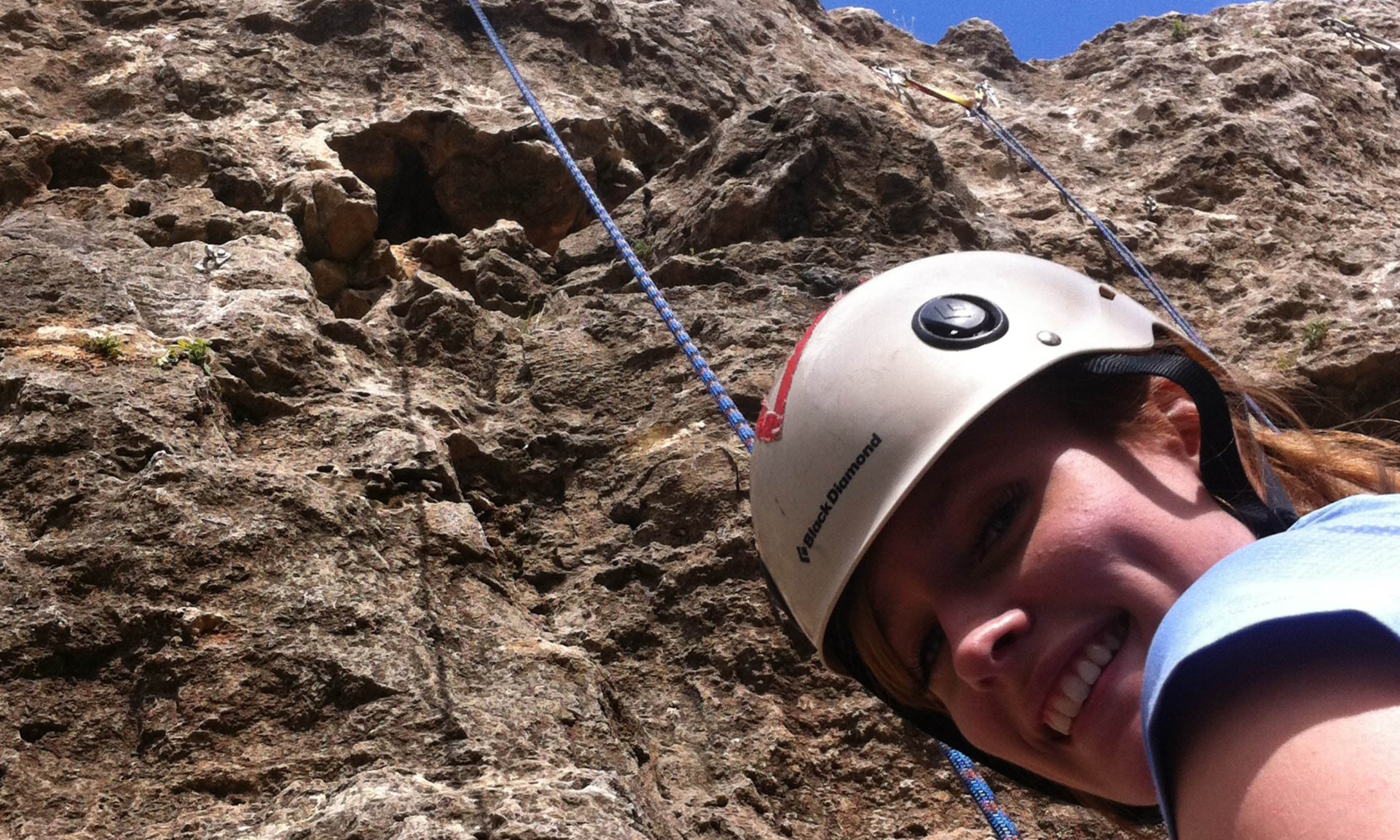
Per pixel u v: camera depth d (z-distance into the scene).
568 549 5.03
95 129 7.47
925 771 4.15
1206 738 0.68
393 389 5.39
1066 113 11.18
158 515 3.77
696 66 10.39
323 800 3.05
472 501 5.07
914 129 8.22
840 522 1.25
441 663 3.68
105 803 3.05
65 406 4.18
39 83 7.86
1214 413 1.05
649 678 4.45
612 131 8.89
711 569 4.69
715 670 4.43
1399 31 12.91
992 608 1.03
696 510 4.94
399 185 8.33
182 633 3.45
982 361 1.16
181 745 3.20
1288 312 7.89
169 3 8.93
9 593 3.48
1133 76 11.36
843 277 6.75
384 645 3.59
